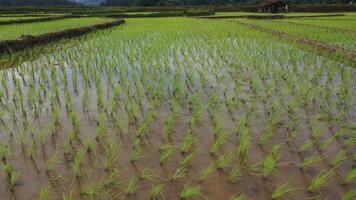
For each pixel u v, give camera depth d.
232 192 2.83
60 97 5.22
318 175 2.98
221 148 3.59
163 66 7.09
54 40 11.35
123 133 3.95
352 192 2.66
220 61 7.55
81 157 3.34
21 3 91.38
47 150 3.51
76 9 38.12
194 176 3.06
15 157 3.36
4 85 5.54
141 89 5.45
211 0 71.88
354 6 36.50
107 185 2.89
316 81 5.84
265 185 2.93
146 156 3.42
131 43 10.26
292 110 4.58
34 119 4.33
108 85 5.80
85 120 4.33
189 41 10.66
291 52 8.18
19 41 9.34
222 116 4.44
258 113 4.52
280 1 35.50
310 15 28.09
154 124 4.23
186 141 3.54
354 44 9.63
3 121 4.25
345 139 3.75
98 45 9.95
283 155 3.42
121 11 35.22
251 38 11.29
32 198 2.74
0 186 2.88
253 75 6.30
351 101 4.88
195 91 5.50
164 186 2.91
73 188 2.87
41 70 6.59
